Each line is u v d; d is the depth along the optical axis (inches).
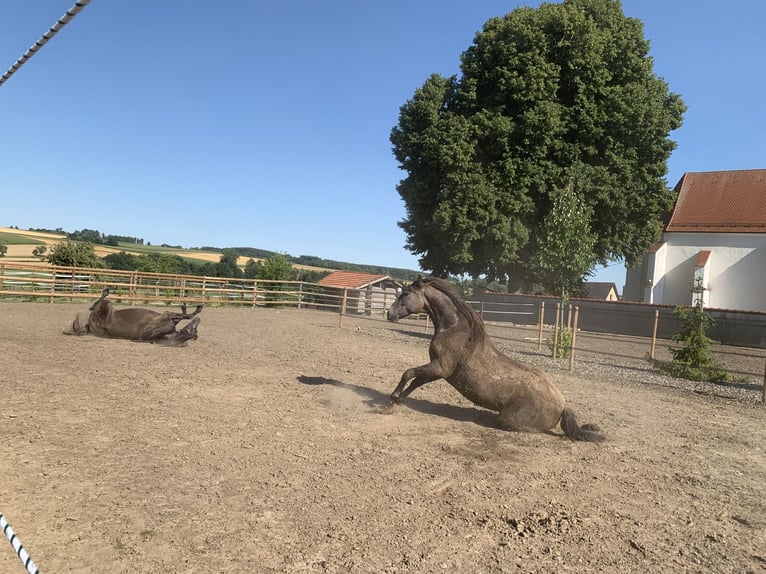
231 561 149.3
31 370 371.6
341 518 180.5
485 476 230.5
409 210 1397.6
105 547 151.9
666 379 560.1
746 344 1037.2
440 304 311.7
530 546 170.9
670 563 166.1
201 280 1083.3
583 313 1203.9
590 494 219.1
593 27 1237.7
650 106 1264.8
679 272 1697.8
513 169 1205.7
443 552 163.0
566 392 444.8
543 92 1221.7
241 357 492.4
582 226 714.2
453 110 1336.1
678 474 252.2
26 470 201.6
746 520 203.0
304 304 1284.4
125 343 514.9
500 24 1291.8
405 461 241.9
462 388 307.3
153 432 257.0
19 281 908.0
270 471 217.9
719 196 1731.1
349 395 363.6
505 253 1220.5
